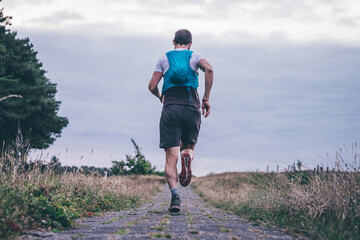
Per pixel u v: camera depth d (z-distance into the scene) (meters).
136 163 34.00
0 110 27.23
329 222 3.80
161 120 4.83
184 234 3.42
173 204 4.95
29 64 30.14
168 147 4.82
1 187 3.84
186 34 4.99
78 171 7.71
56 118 33.22
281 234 3.77
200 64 4.79
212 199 12.59
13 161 4.88
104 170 9.80
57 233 3.43
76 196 6.34
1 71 27.28
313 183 4.97
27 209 3.90
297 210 4.71
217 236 3.37
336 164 4.74
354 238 3.26
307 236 3.65
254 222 5.03
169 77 4.79
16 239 2.92
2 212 3.24
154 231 3.54
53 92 35.09
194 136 4.92
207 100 4.76
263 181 7.27
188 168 4.82
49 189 5.22
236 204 7.98
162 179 34.28
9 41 30.14
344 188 4.35
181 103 4.73
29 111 29.20
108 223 4.37
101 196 7.34
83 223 4.36
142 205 9.76
